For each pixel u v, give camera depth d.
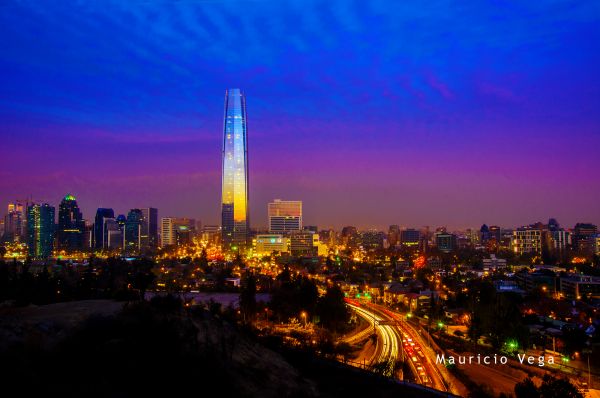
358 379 69.69
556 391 70.94
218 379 46.28
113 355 41.25
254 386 51.12
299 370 68.00
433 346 121.50
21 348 38.47
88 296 132.75
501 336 115.56
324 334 117.38
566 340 106.19
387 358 101.56
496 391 85.25
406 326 151.75
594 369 96.94
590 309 156.62
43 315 50.16
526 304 164.50
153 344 45.25
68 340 41.66
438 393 68.06
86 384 36.69
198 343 52.47
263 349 66.69
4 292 106.88
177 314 58.94
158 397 39.38
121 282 196.12
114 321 47.03
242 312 129.00
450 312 157.88
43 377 35.53
